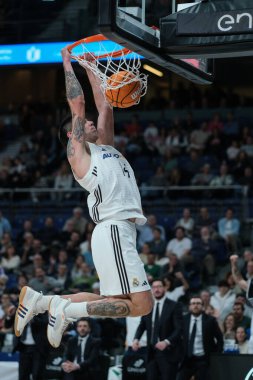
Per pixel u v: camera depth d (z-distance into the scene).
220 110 25.28
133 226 6.62
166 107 26.80
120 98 6.82
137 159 22.62
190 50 7.25
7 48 16.83
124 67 7.34
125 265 6.44
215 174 21.17
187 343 11.95
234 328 12.98
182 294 14.94
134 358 12.33
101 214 6.56
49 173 23.53
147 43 7.05
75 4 17.02
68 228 19.59
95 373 12.59
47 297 6.56
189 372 11.95
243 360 9.66
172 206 20.31
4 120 27.48
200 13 7.18
